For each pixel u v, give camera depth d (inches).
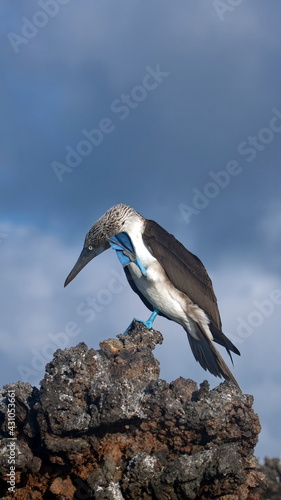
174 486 589.6
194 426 599.5
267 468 632.4
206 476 582.2
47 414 594.9
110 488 603.5
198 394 624.4
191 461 585.3
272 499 607.5
